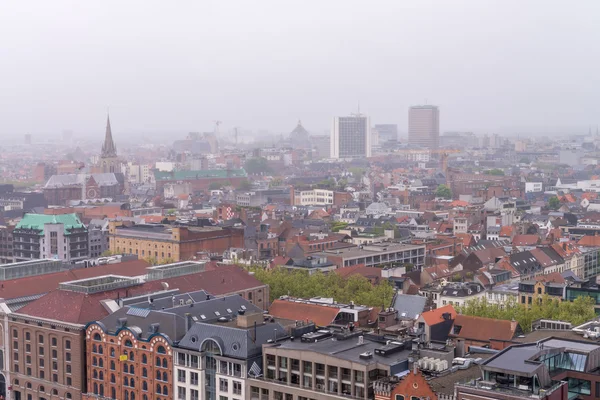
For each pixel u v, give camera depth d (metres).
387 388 158.50
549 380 145.62
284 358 176.62
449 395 150.00
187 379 191.12
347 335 186.12
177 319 199.38
